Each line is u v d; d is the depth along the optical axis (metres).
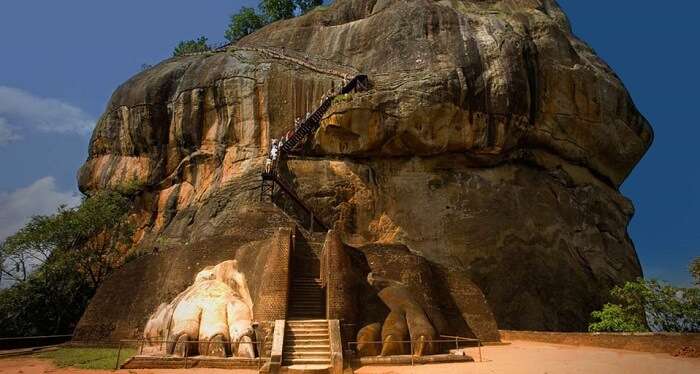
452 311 17.66
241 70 29.70
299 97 28.67
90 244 24.11
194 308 14.52
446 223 26.14
